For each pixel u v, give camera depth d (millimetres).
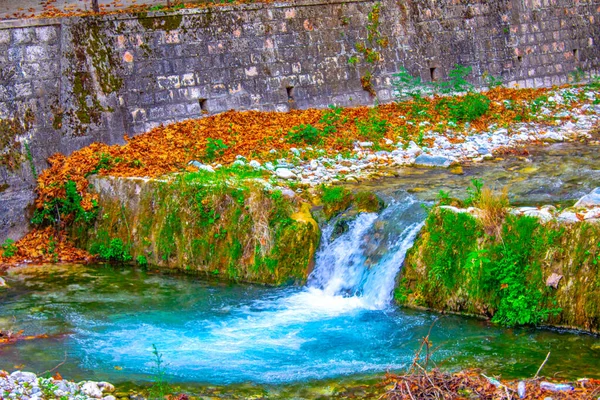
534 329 10258
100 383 8883
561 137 18547
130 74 17500
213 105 18703
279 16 19812
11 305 12219
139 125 17500
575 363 9094
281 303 12047
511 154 17125
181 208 13922
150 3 22625
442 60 22688
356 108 20422
